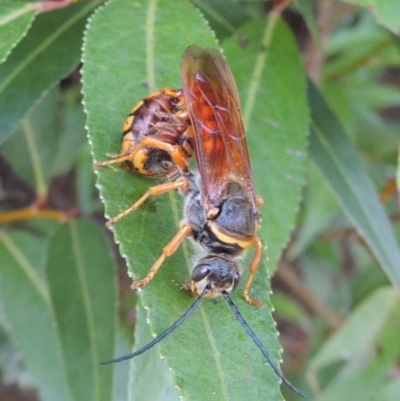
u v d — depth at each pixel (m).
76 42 0.18
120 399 0.20
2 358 0.25
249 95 0.18
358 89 0.24
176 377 0.15
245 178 0.16
